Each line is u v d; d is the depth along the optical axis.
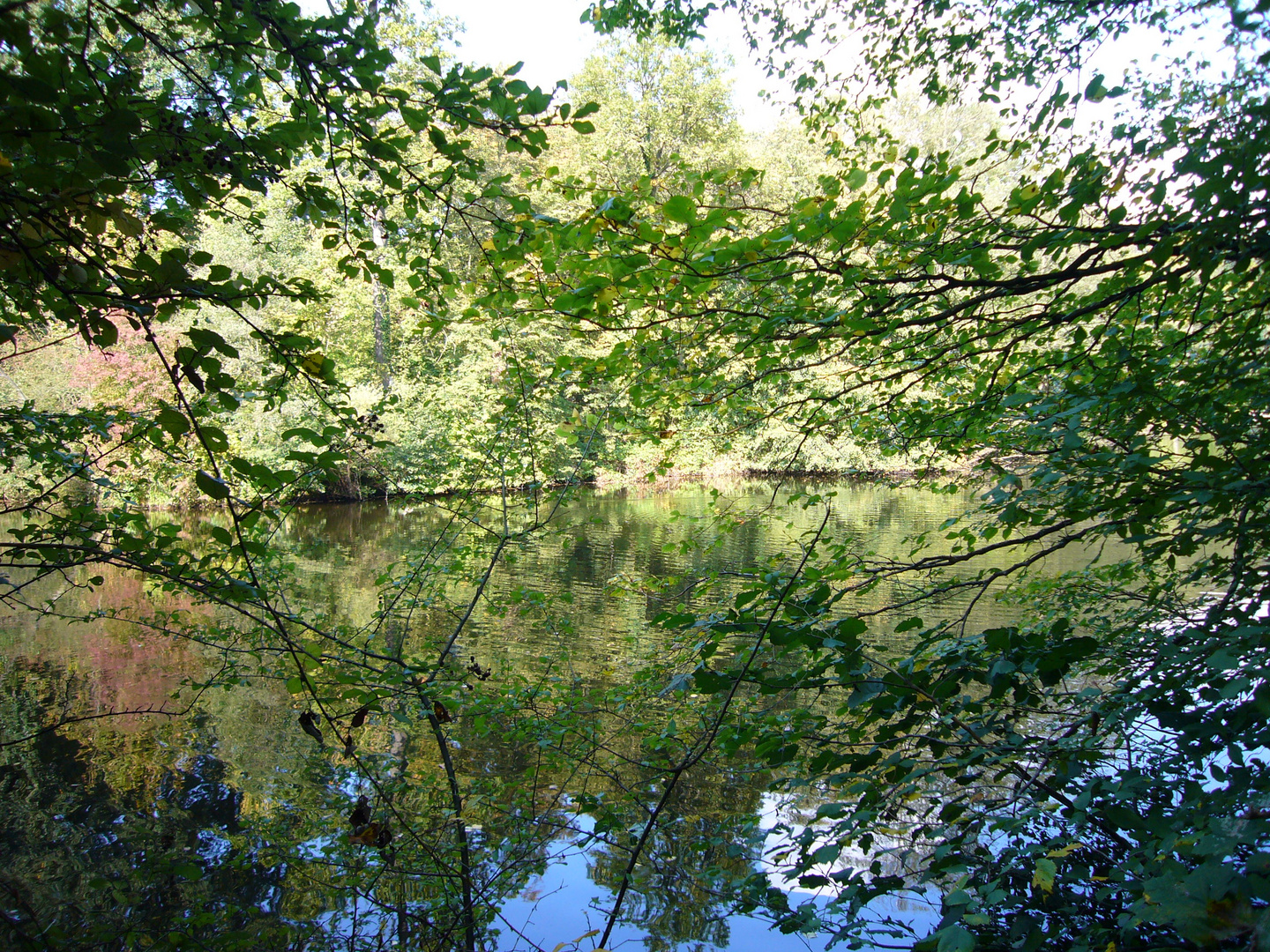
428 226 2.45
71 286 1.63
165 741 6.23
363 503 23.80
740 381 3.24
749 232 2.86
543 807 4.94
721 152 22.33
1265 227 1.86
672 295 2.52
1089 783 1.68
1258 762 1.58
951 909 1.63
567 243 2.25
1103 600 4.55
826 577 2.55
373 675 3.62
